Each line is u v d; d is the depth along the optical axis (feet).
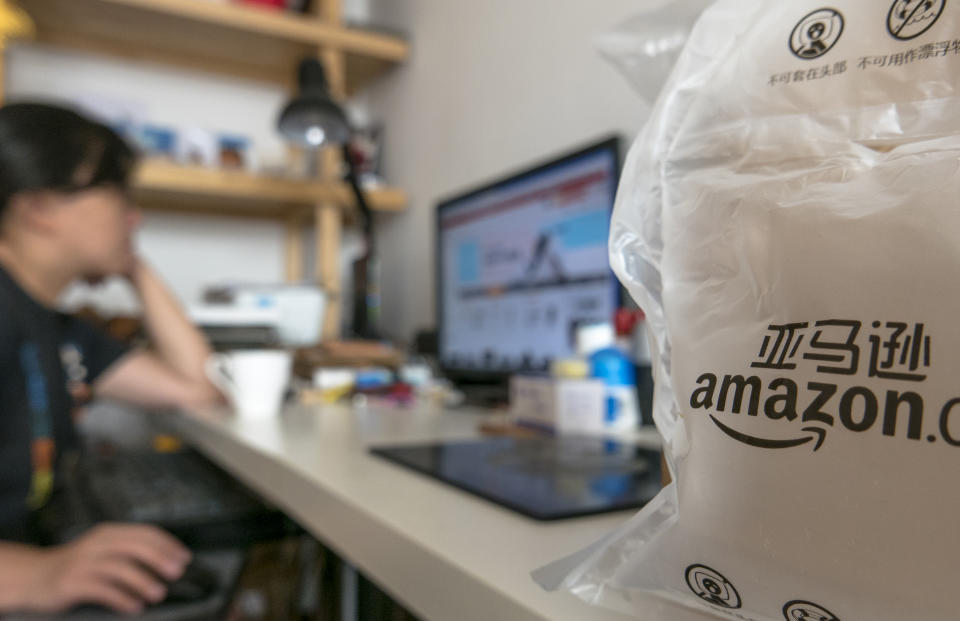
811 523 0.56
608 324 2.79
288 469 1.72
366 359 4.12
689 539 0.64
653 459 1.73
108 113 5.46
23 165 2.92
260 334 4.60
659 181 0.78
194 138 5.25
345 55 5.66
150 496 2.64
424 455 1.79
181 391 3.78
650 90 1.00
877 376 0.55
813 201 0.64
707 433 0.64
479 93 4.63
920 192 0.58
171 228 5.82
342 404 3.51
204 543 2.37
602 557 0.74
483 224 3.80
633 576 0.70
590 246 2.93
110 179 3.25
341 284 6.24
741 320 0.65
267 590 2.78
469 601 0.91
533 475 1.52
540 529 1.13
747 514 0.60
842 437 0.55
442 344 4.24
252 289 4.90
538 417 2.51
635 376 2.54
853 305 0.58
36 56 5.29
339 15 5.43
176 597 1.83
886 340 0.55
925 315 0.54
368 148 5.94
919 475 0.51
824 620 0.57
